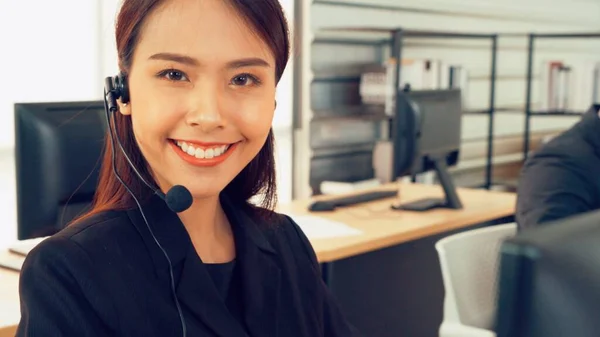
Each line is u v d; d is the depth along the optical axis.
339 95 4.31
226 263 1.06
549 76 4.91
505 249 0.39
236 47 0.93
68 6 3.27
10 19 3.10
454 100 3.09
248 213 1.17
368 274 2.58
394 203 3.03
